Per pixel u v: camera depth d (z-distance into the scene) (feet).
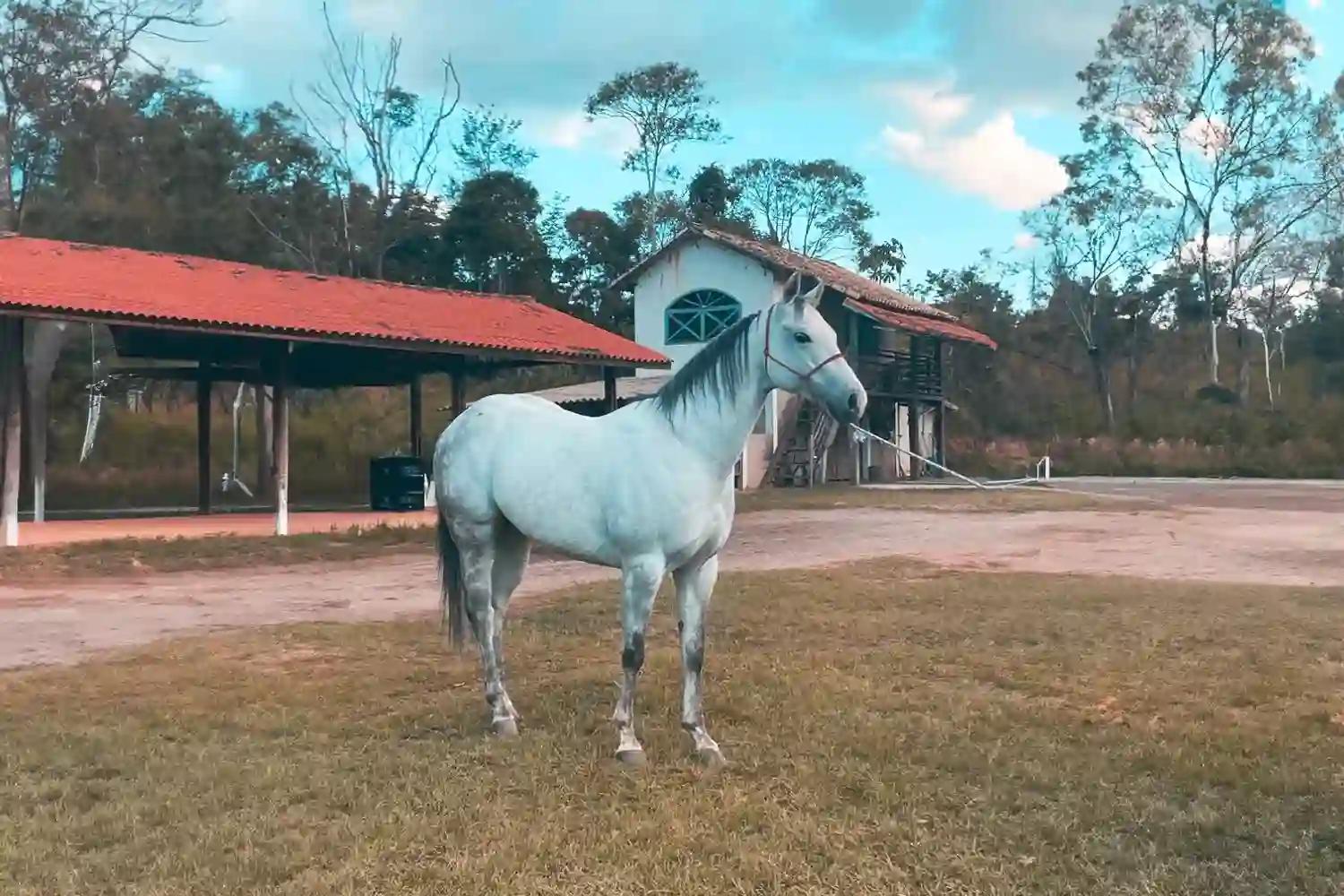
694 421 16.08
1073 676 21.97
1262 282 165.78
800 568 39.22
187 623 30.27
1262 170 155.43
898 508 69.62
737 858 12.80
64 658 25.32
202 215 114.32
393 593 36.06
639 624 16.16
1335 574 38.11
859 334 108.06
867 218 186.19
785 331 15.98
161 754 17.20
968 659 23.48
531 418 17.84
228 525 53.67
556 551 17.92
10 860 12.94
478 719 18.92
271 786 15.53
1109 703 19.84
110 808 14.69
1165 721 18.57
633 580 16.16
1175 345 171.22
